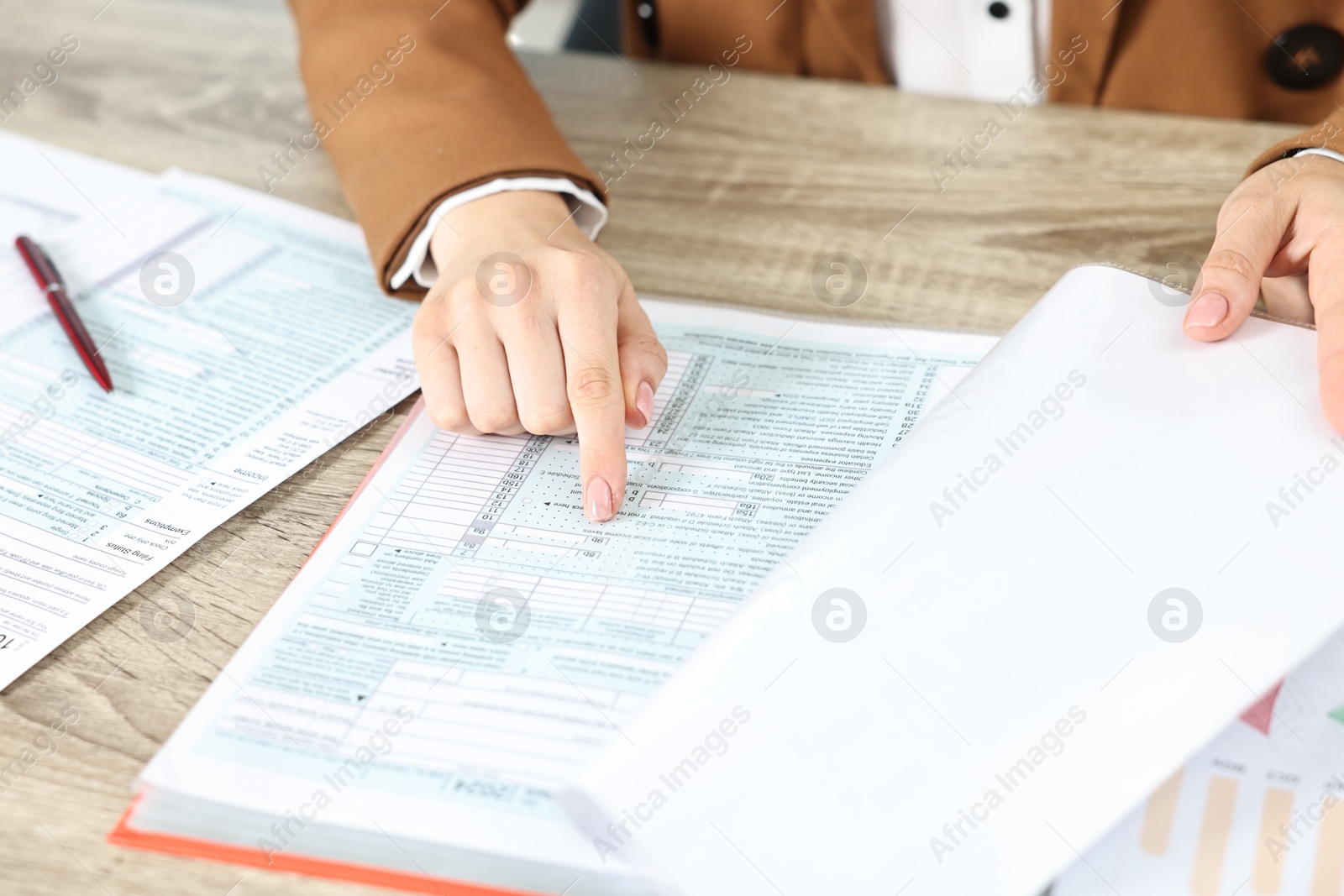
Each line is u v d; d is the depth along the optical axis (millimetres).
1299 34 844
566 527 506
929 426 461
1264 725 386
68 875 378
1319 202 526
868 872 336
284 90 906
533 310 563
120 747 421
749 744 365
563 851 366
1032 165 750
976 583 392
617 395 535
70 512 540
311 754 408
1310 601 371
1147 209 695
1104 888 345
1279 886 342
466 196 659
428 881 364
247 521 531
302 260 732
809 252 691
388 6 778
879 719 363
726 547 486
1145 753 344
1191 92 884
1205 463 418
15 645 468
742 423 561
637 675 427
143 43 979
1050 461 427
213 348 655
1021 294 636
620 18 1232
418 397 609
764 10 947
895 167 765
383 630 459
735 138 812
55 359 656
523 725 411
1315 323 480
